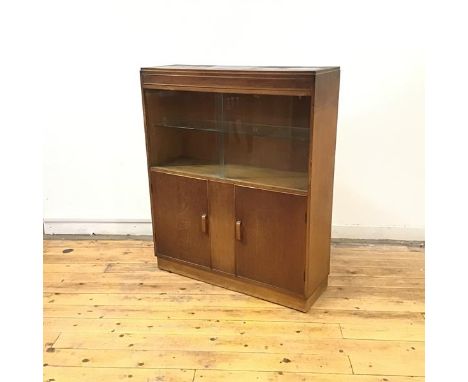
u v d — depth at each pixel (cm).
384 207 311
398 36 275
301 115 234
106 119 317
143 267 295
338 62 285
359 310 242
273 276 246
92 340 222
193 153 290
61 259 306
